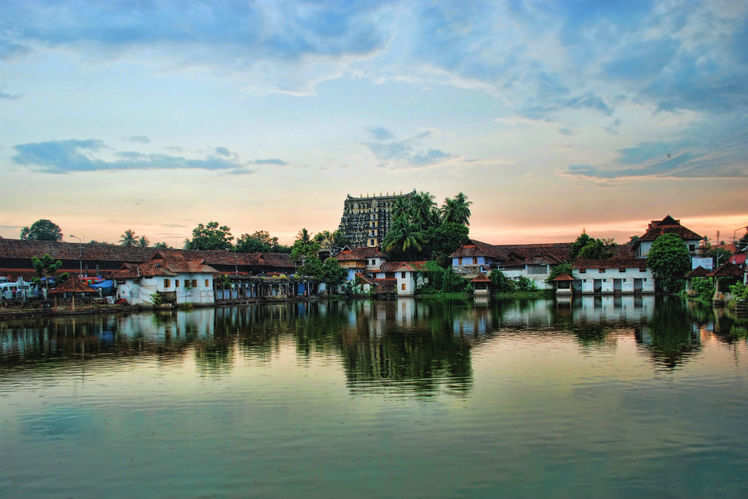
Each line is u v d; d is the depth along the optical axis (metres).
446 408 18.78
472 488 12.95
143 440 16.28
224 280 80.56
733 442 15.40
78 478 13.86
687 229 91.12
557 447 15.22
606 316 47.81
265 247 132.25
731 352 27.89
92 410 19.31
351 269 103.81
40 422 18.08
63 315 58.62
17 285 67.94
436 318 50.25
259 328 43.34
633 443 15.42
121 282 71.38
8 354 31.31
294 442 15.87
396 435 16.27
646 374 23.20
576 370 24.28
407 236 103.75
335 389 21.58
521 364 25.89
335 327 43.47
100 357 29.78
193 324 47.59
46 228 132.75
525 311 56.09
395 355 29.06
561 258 102.81
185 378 24.02
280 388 21.88
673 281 81.69
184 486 13.30
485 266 95.31
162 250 92.69
